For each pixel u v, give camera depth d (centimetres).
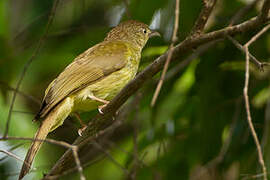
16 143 1108
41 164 1166
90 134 979
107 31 1303
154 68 850
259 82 1258
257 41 1241
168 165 1260
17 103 1204
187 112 1287
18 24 1320
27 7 1328
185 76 1293
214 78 1256
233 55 1249
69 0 1277
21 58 1278
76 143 985
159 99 1279
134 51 1177
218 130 1244
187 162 1267
